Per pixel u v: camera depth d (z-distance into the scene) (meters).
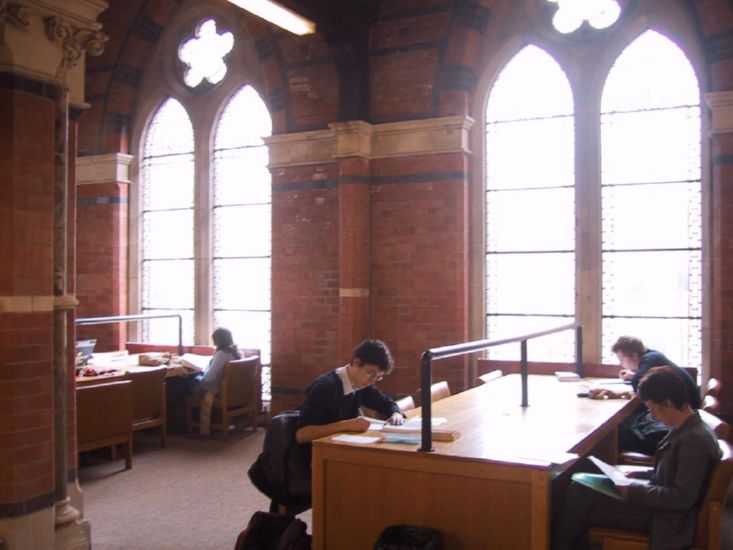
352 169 7.82
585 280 7.38
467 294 7.70
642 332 7.20
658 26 7.15
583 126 7.42
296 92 8.35
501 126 7.83
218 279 9.36
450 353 3.68
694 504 3.31
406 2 7.83
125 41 9.66
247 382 8.15
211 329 9.37
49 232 4.19
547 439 3.83
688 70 7.06
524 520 3.27
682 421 3.38
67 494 4.38
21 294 4.04
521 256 7.72
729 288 6.52
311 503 4.10
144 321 9.89
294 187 8.34
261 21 8.51
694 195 7.02
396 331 7.85
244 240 9.21
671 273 7.10
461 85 7.62
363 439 3.76
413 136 7.75
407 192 7.79
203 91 9.44
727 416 6.48
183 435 8.19
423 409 3.54
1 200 4.00
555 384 6.14
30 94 4.09
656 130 7.18
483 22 7.73
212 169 9.41
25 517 4.03
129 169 9.90
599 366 7.11
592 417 4.55
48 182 4.18
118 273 9.76
